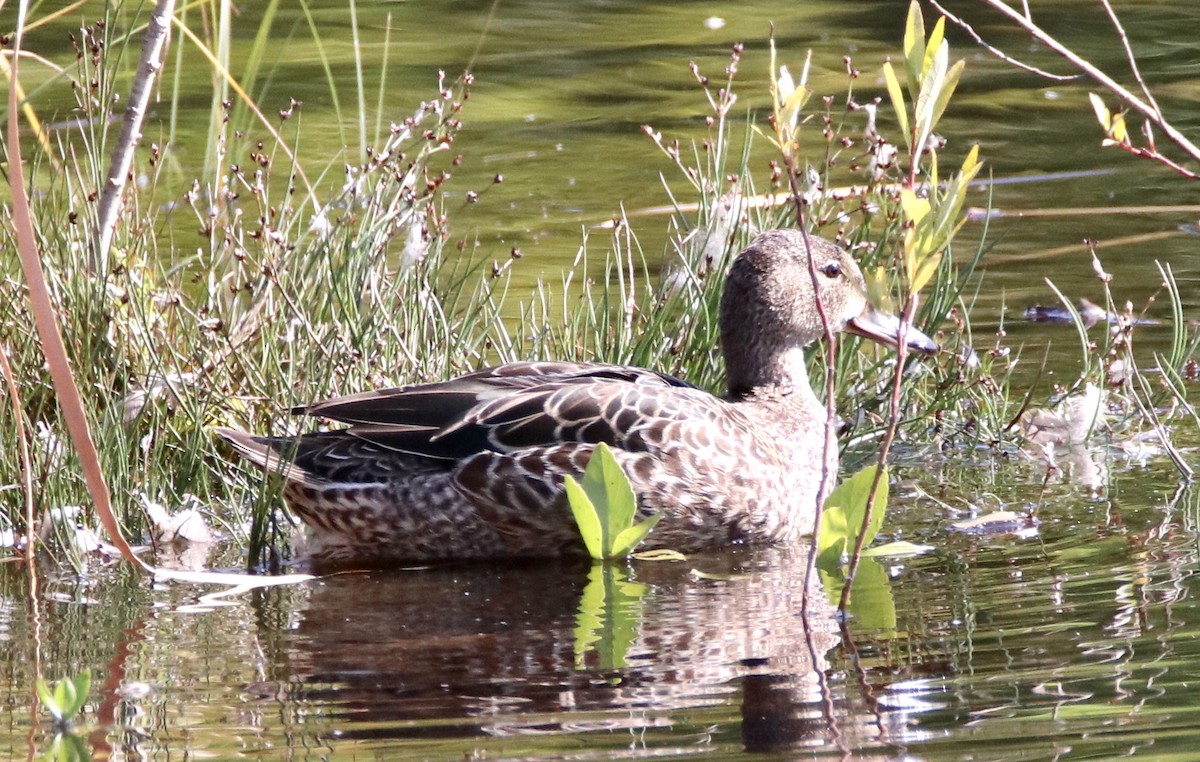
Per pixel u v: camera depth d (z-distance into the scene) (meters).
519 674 7.91
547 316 13.72
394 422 10.47
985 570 9.50
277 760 6.86
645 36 25.61
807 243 8.52
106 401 11.11
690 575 9.90
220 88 13.02
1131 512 10.62
